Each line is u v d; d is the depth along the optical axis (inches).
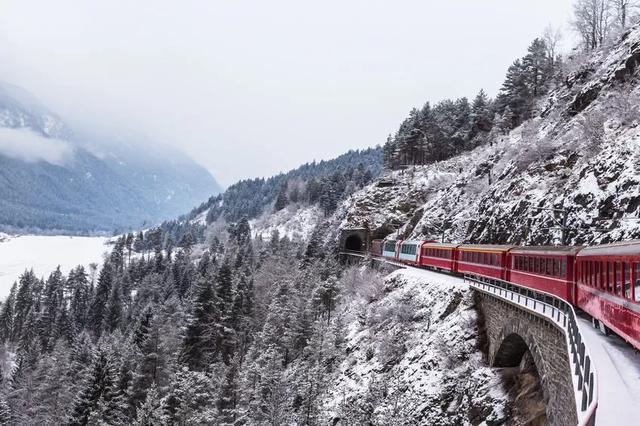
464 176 3270.2
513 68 4279.0
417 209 3577.8
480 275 1702.8
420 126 4904.0
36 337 3937.0
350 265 3631.9
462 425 1233.4
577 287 1020.5
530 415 1045.2
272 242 5797.2
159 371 1996.8
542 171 2022.6
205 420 1547.7
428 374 1480.1
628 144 1509.6
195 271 5570.9
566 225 1567.4
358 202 4259.4
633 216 1290.6
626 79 1989.4
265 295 3309.5
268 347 2230.6
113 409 1868.8
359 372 1802.4
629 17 2984.7
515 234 1909.4
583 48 3297.2
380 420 1448.1
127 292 5275.6
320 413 1686.8
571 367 655.1
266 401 1676.9
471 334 1470.2
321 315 2637.8
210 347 2453.2
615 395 546.0
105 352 2110.0
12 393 2465.6
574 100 2315.5
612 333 836.0
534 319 999.6
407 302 1961.1
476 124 4709.6
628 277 677.9
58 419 2244.1
